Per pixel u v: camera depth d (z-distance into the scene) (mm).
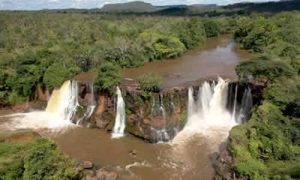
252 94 51656
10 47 88875
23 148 32656
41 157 30719
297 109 39594
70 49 80750
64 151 46438
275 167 33031
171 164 42688
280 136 36250
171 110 50906
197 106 54969
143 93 50344
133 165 42594
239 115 54125
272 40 80188
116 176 39531
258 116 40312
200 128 52500
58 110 60500
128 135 51375
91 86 56219
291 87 42812
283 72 47656
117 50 73000
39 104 63000
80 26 113625
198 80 58094
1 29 108188
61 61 66562
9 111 62875
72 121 57031
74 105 58344
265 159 35000
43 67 64438
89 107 56406
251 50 86750
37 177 29625
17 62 67750
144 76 52219
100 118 54219
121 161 43688
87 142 49375
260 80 51312
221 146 46438
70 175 32281
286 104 41094
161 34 87625
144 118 50062
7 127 54594
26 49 82125
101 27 111875
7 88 64625
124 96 52062
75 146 48094
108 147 47719
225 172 36250
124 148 47344
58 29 110000
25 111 62438
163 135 49094
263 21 95125
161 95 50094
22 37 98250
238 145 36406
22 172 30391
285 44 68375
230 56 81312
